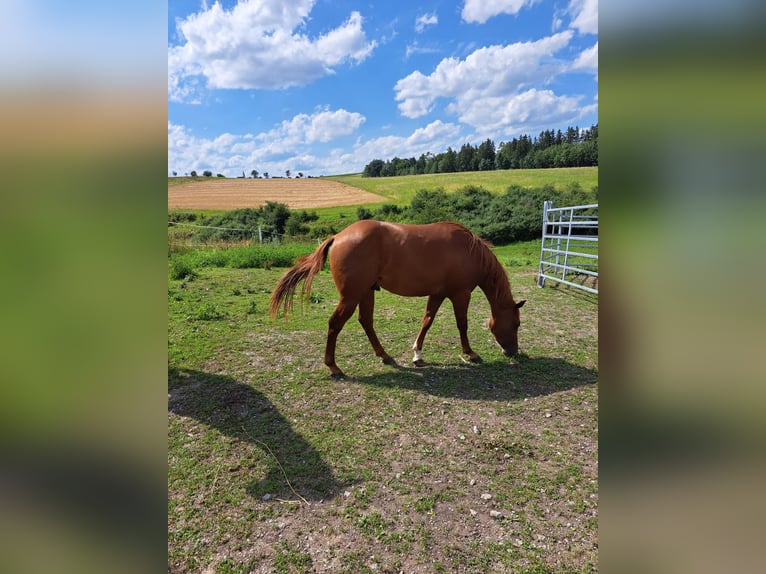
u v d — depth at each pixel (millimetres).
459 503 2051
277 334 4637
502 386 3346
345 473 2285
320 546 1804
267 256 9805
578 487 2154
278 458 2424
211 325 4938
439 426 2756
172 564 1721
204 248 12578
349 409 2986
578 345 4273
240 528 1907
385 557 1740
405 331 4770
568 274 8258
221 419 2857
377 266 3418
